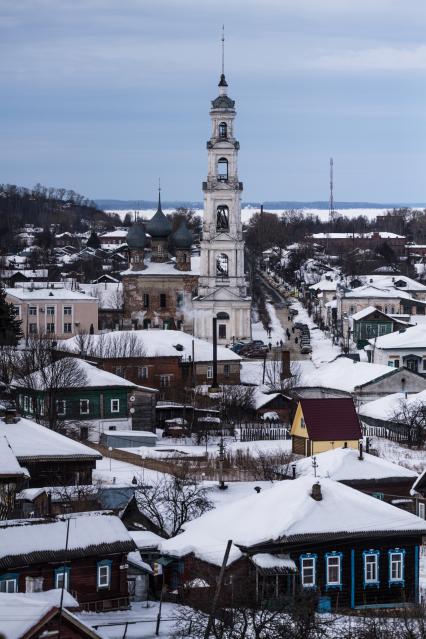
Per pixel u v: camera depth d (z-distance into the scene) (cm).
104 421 19438
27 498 12131
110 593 10256
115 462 16462
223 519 11119
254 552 10475
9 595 8012
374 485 13812
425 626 9162
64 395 19175
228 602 9744
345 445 16238
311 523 10744
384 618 9769
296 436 16900
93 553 10169
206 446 18250
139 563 10881
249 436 19450
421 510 13700
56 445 13862
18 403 19312
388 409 19900
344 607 10694
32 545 10056
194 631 9006
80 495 12950
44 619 7562
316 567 10662
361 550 10775
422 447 18375
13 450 13600
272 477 14800
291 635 8725
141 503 12762
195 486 13450
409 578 10906
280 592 10219
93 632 7731
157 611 10050
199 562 10581
